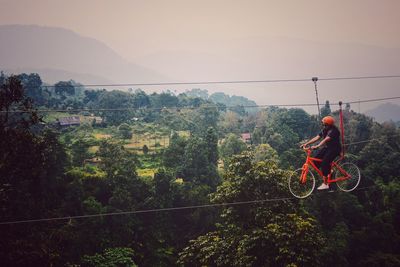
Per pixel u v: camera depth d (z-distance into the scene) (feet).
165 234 178.91
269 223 92.22
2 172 85.87
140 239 173.58
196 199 187.83
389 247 200.13
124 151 239.30
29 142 89.15
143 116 495.00
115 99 493.36
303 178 49.90
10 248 80.74
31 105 94.17
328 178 49.67
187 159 218.59
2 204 92.63
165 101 567.59
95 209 165.89
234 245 92.63
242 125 480.23
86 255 150.41
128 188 187.11
